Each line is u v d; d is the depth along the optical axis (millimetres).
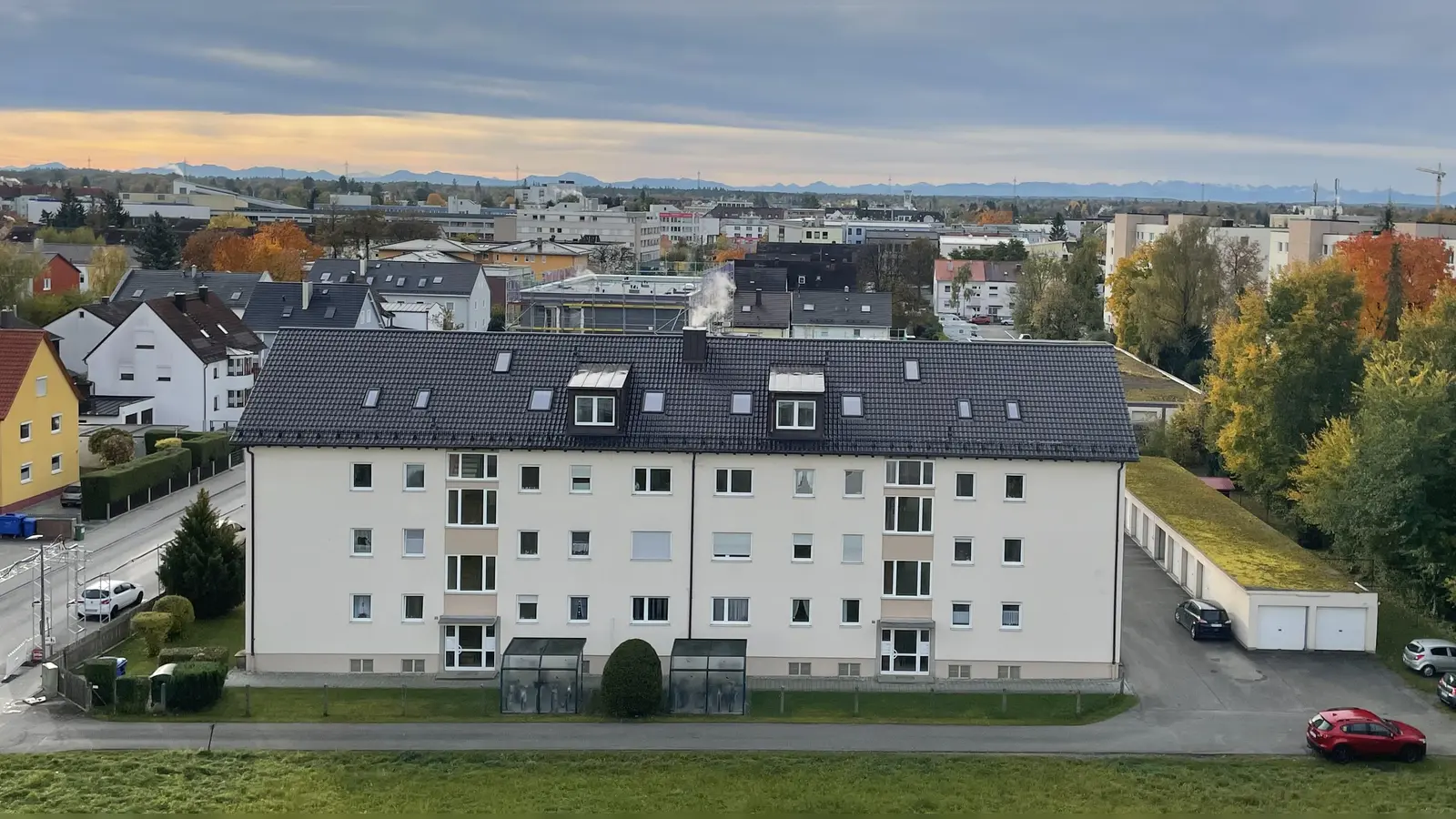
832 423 55562
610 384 54969
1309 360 83812
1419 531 65750
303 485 54938
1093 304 174875
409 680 54844
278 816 41531
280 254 194625
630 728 50156
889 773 45812
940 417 56062
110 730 49062
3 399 81125
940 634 55500
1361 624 60531
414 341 58688
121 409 104938
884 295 148375
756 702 53031
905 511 55188
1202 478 94312
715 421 55688
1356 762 47812
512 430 54969
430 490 54844
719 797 43375
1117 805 43281
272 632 55406
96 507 80562
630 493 54969
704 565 55188
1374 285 119250
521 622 55312
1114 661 55656
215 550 62281
